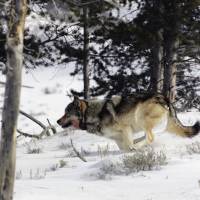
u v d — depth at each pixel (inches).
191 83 3334.2
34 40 2733.8
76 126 1836.9
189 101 3262.8
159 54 2906.0
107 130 1784.0
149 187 1049.5
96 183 1131.3
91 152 1817.2
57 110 4301.2
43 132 2674.7
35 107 4429.1
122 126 1772.9
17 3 887.7
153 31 2780.5
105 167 1278.3
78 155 1568.7
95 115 1801.2
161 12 2758.4
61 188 1081.4
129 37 2864.2
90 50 3125.0
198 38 2827.3
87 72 3075.8
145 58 3211.1
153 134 1787.6
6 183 882.8
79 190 1058.7
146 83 3267.7
